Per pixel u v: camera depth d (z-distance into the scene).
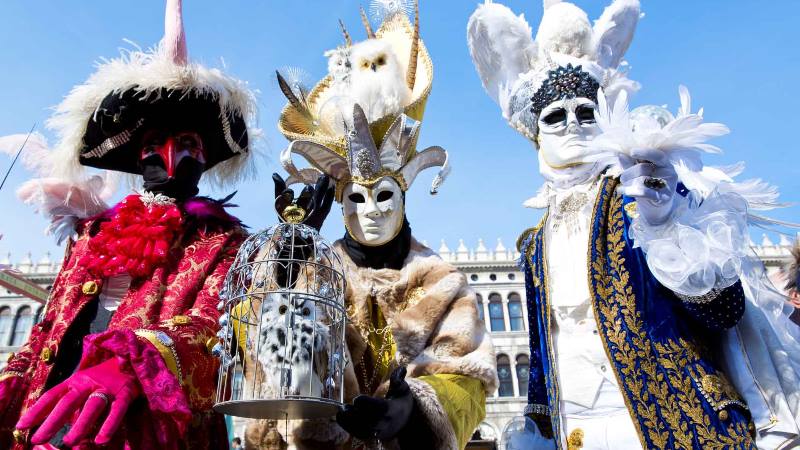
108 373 1.84
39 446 1.80
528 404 2.44
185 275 2.53
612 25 2.83
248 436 2.29
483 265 26.48
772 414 1.74
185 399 1.92
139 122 2.84
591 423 2.06
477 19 2.94
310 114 3.17
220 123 2.95
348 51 3.19
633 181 1.78
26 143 3.07
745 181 1.90
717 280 1.72
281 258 2.14
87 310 2.58
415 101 3.04
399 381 1.96
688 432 1.74
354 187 2.74
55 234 3.03
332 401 1.80
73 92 2.83
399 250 2.83
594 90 2.56
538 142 2.66
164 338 2.09
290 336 1.89
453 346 2.51
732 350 1.85
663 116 2.17
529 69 2.85
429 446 2.08
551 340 2.25
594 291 2.03
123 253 2.54
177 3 2.89
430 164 3.05
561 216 2.45
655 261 1.73
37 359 2.47
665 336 1.88
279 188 2.25
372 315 2.71
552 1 3.02
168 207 2.72
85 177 3.07
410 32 3.47
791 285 3.66
